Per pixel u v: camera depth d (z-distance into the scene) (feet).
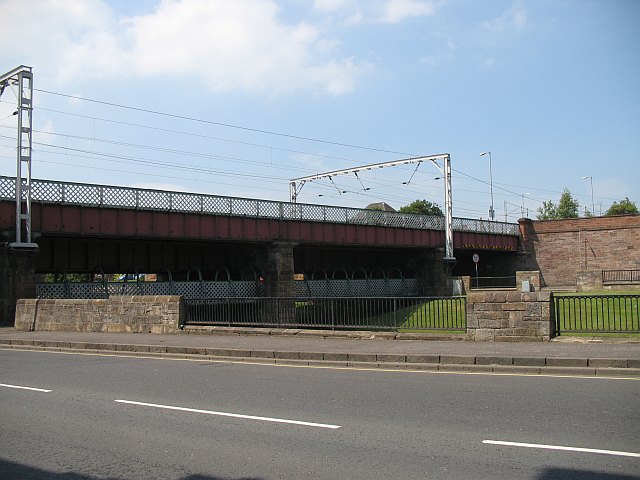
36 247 90.43
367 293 157.28
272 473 18.83
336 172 180.86
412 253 183.42
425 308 61.36
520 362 39.91
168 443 22.66
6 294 88.07
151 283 108.47
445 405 28.27
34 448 22.33
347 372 40.60
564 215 310.86
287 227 132.05
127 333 69.31
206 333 64.64
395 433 23.31
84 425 25.85
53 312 77.10
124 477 18.84
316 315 68.90
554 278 208.13
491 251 210.38
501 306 49.78
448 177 167.43
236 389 34.22
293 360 46.80
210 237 117.08
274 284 128.47
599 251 200.34
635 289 126.00
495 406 27.68
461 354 42.34
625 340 45.55
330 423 25.23
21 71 89.35
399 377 37.70
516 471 18.40
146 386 35.94
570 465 18.83
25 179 92.07
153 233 107.96
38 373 42.68
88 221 99.86
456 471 18.54
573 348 43.60
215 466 19.71
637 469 18.33
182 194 112.68
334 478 18.21
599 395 29.71
